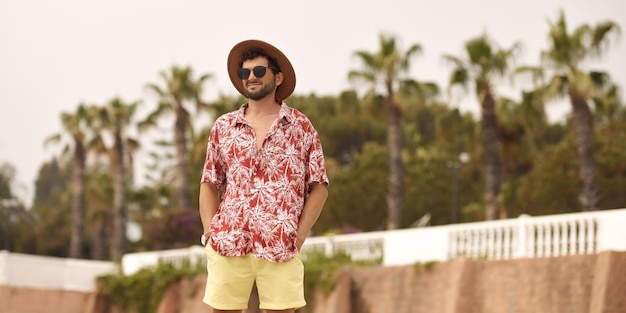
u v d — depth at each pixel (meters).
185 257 28.56
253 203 5.40
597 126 51.81
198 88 48.44
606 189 42.25
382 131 69.62
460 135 62.50
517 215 41.44
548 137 62.06
